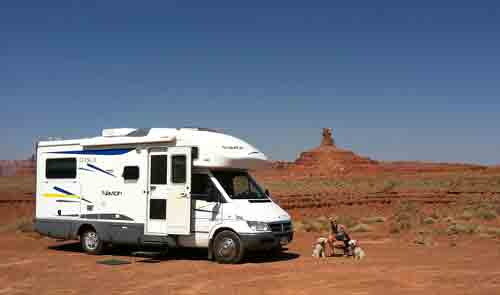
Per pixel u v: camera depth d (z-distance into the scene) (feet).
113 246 53.88
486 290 31.48
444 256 46.78
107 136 48.47
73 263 43.42
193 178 43.73
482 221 88.79
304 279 35.22
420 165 504.43
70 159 50.16
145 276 37.06
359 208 130.82
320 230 74.28
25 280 35.99
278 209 44.39
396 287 32.45
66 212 49.96
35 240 61.77
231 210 41.57
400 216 91.45
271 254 48.57
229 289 32.22
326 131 558.56
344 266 40.78
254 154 45.37
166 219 43.29
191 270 39.24
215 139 43.68
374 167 489.67
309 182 259.80
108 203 47.26
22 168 398.21
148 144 45.19
